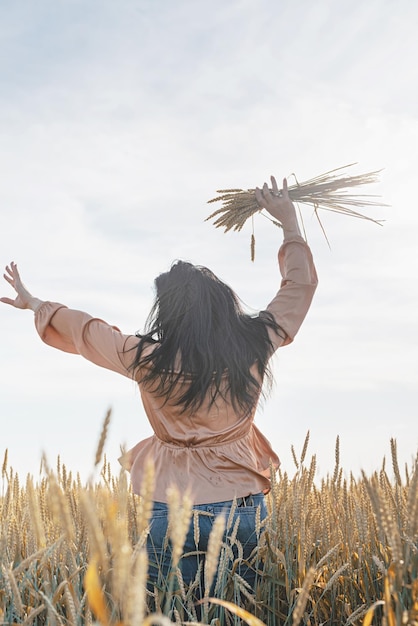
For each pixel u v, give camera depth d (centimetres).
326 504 326
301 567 277
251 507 285
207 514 269
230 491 281
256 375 301
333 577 270
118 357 294
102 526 242
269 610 286
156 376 284
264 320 310
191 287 294
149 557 282
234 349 289
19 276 333
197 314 288
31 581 253
